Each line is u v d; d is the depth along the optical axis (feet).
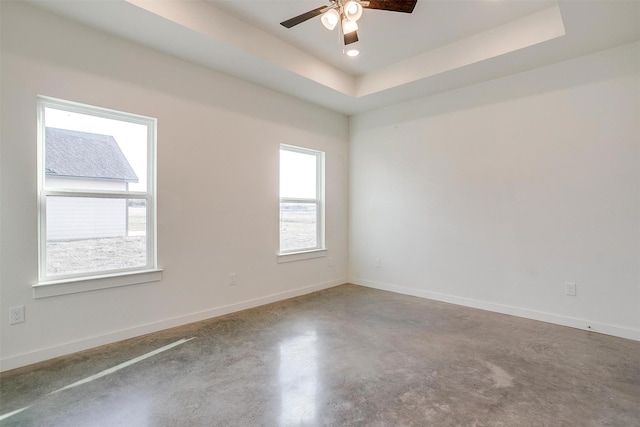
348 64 12.82
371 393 6.66
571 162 10.50
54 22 8.13
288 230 14.43
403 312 12.01
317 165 15.74
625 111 9.59
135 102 9.48
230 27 9.65
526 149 11.39
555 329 10.28
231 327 10.41
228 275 11.81
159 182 10.03
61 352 8.26
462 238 12.99
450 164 13.28
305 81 12.25
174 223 10.39
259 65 10.93
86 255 8.92
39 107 8.13
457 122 13.05
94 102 8.74
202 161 11.03
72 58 8.39
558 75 10.69
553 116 10.82
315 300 13.64
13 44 7.61
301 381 7.13
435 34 10.59
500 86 11.93
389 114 15.24
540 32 9.40
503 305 11.95
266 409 6.13
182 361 8.05
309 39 11.02
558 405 6.24
